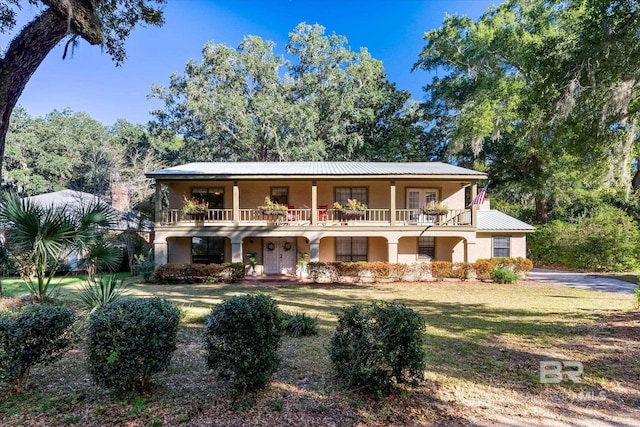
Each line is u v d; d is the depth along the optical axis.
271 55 28.62
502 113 20.03
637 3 7.77
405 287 12.81
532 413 3.50
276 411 3.37
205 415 3.27
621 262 17.34
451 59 22.97
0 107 4.20
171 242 15.91
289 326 6.40
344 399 3.65
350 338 3.92
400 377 3.69
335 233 14.74
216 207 16.17
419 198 16.41
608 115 8.71
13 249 8.09
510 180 25.38
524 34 18.06
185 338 6.01
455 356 5.23
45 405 3.43
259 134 25.83
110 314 3.44
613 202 22.81
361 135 28.58
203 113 25.39
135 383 3.63
